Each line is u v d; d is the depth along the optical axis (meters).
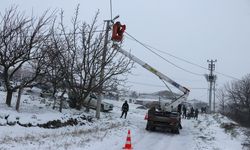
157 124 21.02
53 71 20.00
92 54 21.69
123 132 18.30
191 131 23.09
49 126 16.50
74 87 22.06
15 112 16.02
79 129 17.59
